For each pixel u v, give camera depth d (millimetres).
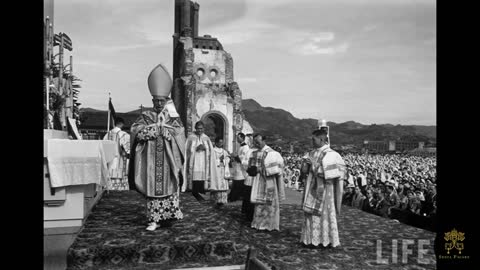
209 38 27094
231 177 11117
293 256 5031
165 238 4512
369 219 8008
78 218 4098
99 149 4219
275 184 6645
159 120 5191
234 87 26328
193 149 10172
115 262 4059
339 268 4566
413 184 9164
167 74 5301
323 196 5473
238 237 4645
